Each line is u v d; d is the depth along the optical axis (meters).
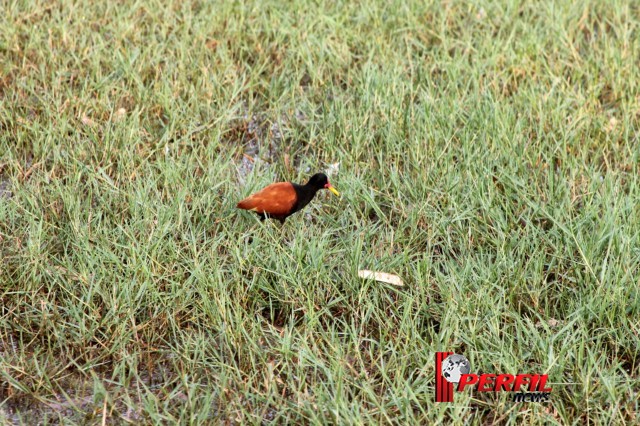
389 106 22.34
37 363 14.48
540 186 19.73
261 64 25.47
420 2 28.53
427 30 27.02
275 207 17.42
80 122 21.64
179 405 14.17
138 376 14.65
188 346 15.09
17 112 22.33
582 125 21.69
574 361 14.83
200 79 23.58
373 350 15.40
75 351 15.18
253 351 14.93
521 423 13.68
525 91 22.95
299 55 25.20
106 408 13.95
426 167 19.95
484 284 16.22
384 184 19.64
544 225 18.58
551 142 21.38
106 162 20.16
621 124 22.19
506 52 25.45
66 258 16.67
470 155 20.20
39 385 14.24
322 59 24.97
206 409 13.57
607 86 24.50
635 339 15.11
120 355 14.96
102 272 16.27
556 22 27.03
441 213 18.42
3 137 20.78
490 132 21.22
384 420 13.59
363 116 22.31
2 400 14.27
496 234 17.98
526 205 18.86
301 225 18.22
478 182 19.05
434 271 17.06
